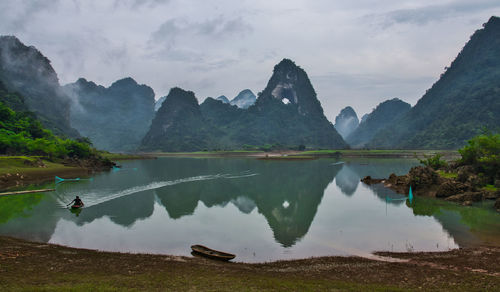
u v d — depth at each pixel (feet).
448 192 199.31
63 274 69.77
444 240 111.96
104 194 214.48
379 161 607.78
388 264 85.87
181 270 76.64
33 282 62.03
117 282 64.39
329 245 108.17
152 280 66.90
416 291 63.98
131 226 133.08
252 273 76.74
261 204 185.37
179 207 175.42
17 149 418.10
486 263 85.46
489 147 230.68
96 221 140.46
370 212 161.79
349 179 312.91
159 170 416.26
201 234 122.31
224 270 78.38
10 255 83.15
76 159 433.07
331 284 67.15
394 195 214.28
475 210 163.43
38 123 568.41
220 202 191.31
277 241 113.29
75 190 230.68
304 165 511.81
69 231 122.83
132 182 282.15
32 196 202.69
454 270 79.66
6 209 162.09
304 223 139.64
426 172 223.10
